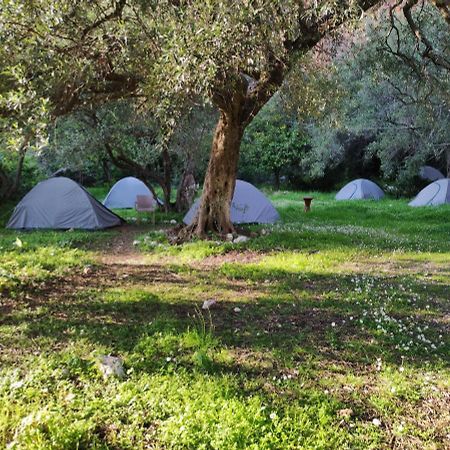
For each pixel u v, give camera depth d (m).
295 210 19.77
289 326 5.27
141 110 9.57
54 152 15.29
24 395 3.43
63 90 6.71
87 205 14.23
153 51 6.21
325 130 22.69
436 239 12.15
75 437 2.96
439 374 4.13
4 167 18.14
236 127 10.52
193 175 18.38
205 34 4.95
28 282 6.70
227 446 2.95
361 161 30.44
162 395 3.54
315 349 4.62
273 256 9.31
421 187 26.59
